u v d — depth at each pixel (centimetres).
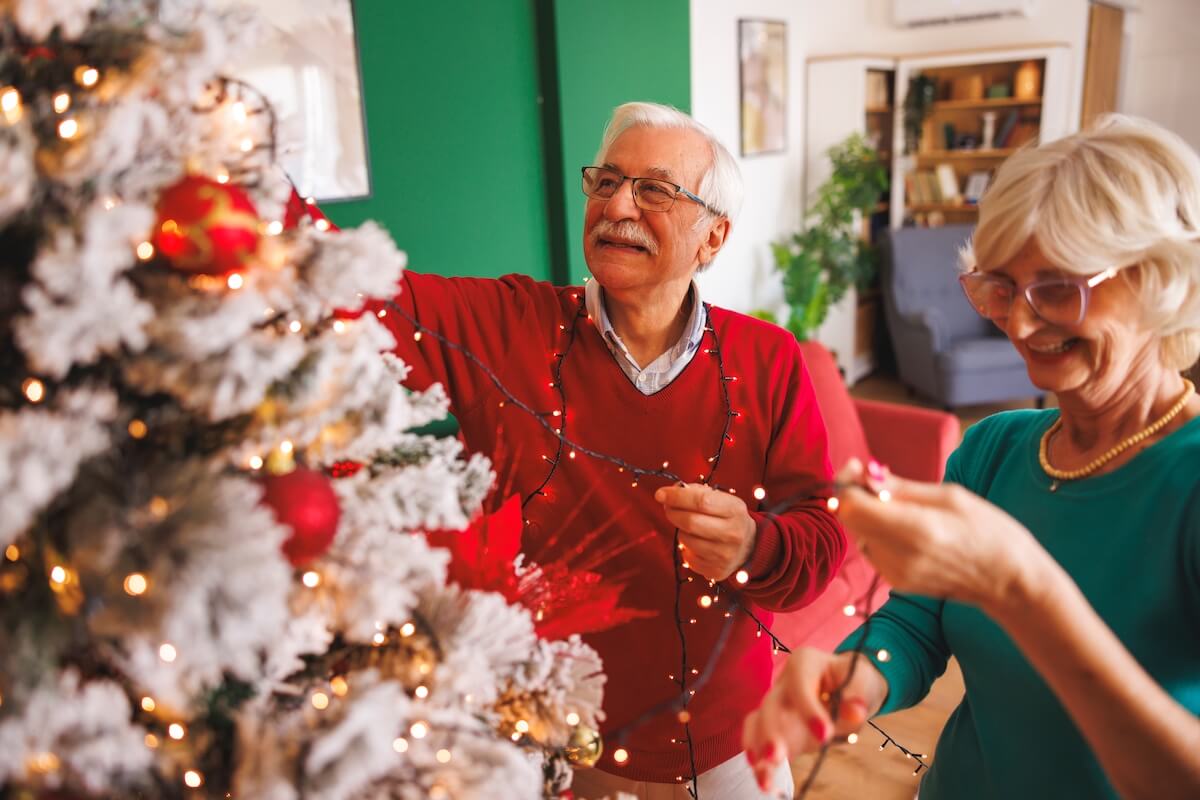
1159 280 72
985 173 601
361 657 64
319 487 56
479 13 279
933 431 297
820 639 242
